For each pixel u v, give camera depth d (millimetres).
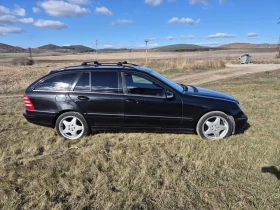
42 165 3736
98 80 4746
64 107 4738
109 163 3783
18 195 2998
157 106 4598
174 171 3488
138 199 2930
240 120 4723
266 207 2750
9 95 10758
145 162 3779
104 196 2979
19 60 51031
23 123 5906
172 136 4840
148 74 4680
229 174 3430
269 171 3479
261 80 13117
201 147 4301
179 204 2854
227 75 16594
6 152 4238
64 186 3166
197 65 21938
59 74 4863
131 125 4762
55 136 4973
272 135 4816
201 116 4656
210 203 2848
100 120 4785
